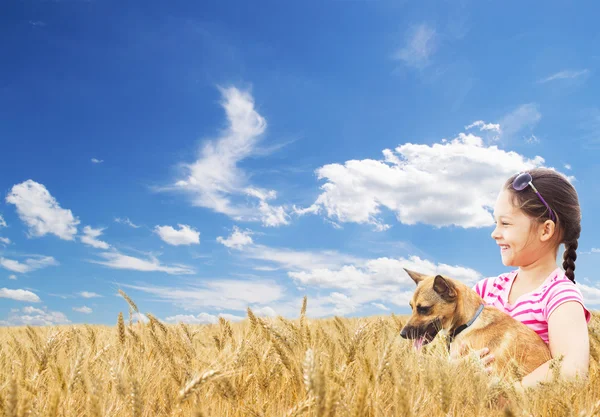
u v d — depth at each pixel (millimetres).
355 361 863
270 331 978
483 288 1190
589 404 760
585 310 934
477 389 748
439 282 973
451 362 825
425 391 774
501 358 874
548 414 730
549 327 921
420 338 974
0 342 1363
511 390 748
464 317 956
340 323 1201
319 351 915
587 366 862
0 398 637
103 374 907
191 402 799
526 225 981
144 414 763
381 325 1103
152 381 915
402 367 779
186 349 1078
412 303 1028
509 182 1029
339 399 610
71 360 956
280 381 906
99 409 670
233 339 1180
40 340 1140
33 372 924
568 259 1069
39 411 667
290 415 660
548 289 959
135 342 1173
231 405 783
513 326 919
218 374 714
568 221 989
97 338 1271
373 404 694
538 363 868
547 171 1014
